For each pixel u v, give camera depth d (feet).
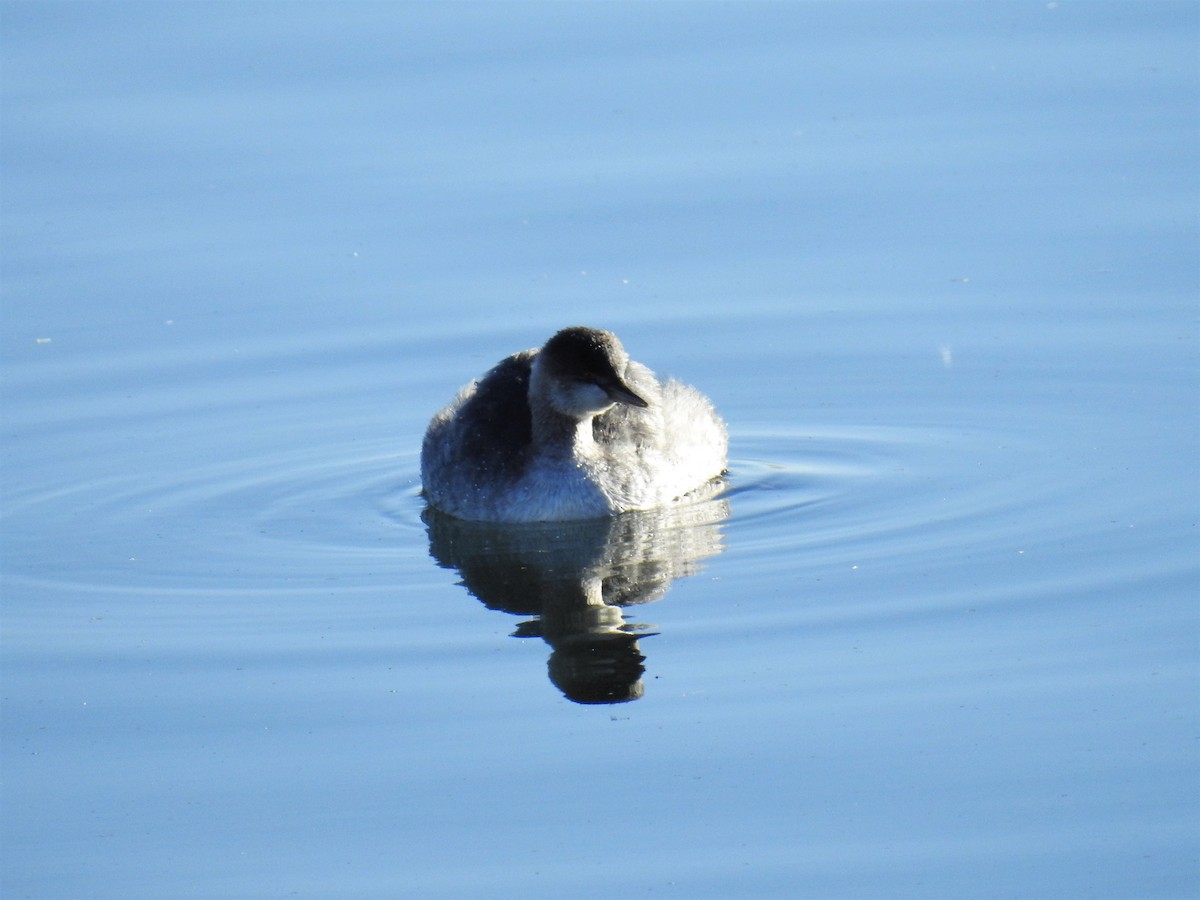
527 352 57.67
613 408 56.18
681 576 48.83
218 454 58.13
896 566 48.39
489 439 54.75
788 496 54.39
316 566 50.90
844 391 60.70
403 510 54.95
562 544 51.83
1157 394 58.44
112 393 61.31
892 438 57.72
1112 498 51.80
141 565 50.98
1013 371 60.70
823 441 58.13
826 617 45.57
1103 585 46.32
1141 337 61.72
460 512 54.34
